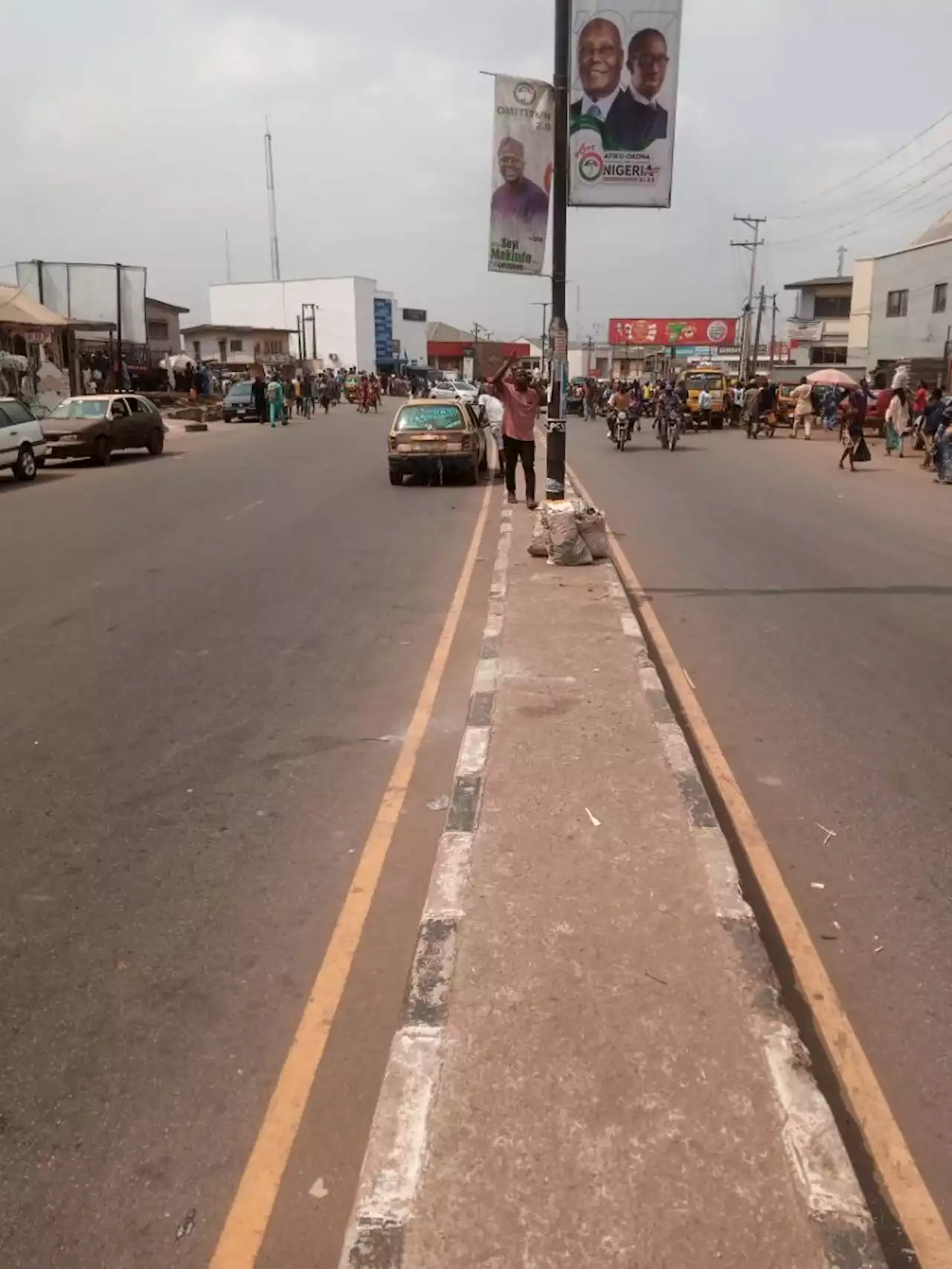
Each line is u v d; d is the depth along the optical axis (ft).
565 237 32.89
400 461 59.72
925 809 15.57
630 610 26.03
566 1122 8.38
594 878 12.26
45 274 119.75
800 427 115.34
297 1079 9.83
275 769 17.35
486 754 16.14
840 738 18.52
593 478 65.46
